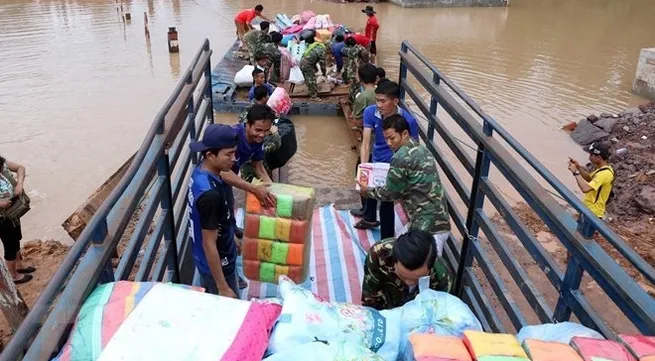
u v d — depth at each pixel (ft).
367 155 17.07
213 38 57.98
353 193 20.20
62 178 26.81
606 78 46.21
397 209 18.72
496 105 38.96
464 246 13.30
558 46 57.21
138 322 6.31
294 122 34.58
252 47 42.55
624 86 44.21
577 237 8.33
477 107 12.48
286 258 12.18
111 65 46.37
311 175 27.09
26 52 50.19
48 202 24.79
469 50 54.85
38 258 20.89
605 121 33.83
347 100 35.70
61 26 62.44
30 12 70.69
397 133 12.88
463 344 6.74
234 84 38.50
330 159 29.04
